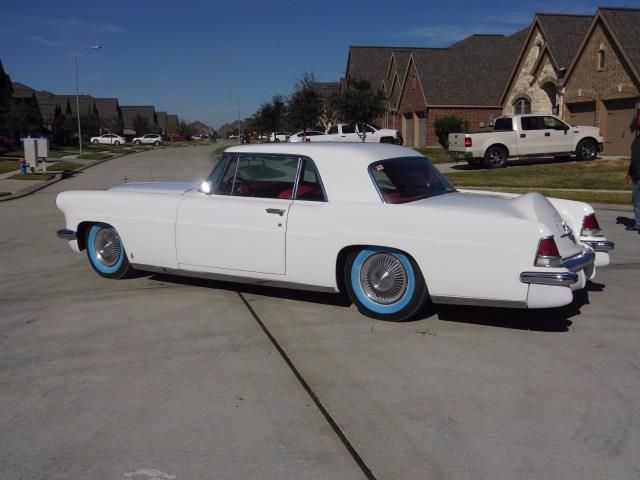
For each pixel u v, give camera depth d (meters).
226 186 6.06
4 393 4.12
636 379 4.23
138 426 3.65
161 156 43.72
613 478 3.08
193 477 3.12
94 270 7.30
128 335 5.19
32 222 12.20
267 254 5.68
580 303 5.95
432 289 5.06
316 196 5.55
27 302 6.19
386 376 4.31
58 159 38.16
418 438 3.48
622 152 24.84
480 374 4.32
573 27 29.62
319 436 3.52
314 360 4.61
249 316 5.63
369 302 5.44
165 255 6.30
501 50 39.31
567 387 4.11
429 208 5.05
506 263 4.75
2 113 48.19
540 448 3.36
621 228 10.59
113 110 102.62
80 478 3.13
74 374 4.41
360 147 5.66
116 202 6.56
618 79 24.31
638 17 24.80
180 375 4.38
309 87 44.78
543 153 22.77
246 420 3.71
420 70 37.66
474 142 22.36
